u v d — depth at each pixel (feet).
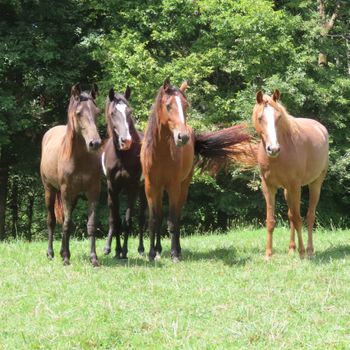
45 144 31.91
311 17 63.82
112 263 28.96
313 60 59.98
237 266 27.02
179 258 29.68
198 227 66.03
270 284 22.98
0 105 53.52
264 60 59.47
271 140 25.72
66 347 16.70
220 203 61.21
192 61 57.88
